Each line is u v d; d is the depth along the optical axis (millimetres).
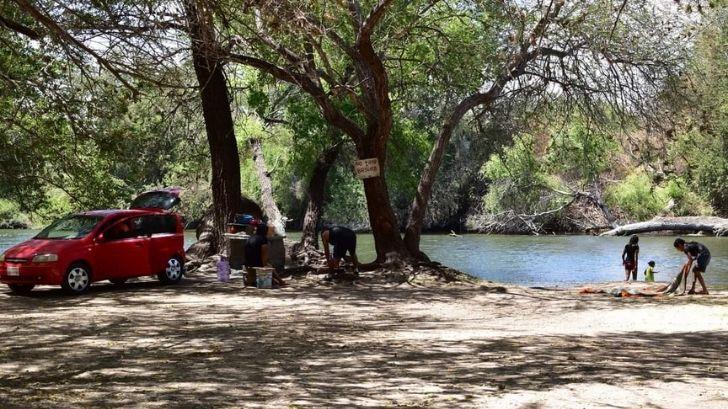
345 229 22797
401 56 27297
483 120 31719
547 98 28000
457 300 19531
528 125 30188
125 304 17766
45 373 9805
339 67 28125
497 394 8219
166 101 27406
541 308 18188
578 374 9414
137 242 20688
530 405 7695
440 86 28062
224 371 9805
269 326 14625
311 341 12688
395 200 63438
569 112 27562
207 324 14812
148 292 20000
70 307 17188
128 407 7723
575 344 12273
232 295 19703
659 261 37406
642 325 15172
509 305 18672
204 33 13352
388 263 23938
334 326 14734
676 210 58281
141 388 8703
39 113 16688
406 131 32625
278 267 23219
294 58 22031
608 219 58312
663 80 25281
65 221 20438
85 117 17078
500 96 26906
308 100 29938
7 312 16328
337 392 8414
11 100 20281
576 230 60750
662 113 25875
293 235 52875
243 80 31453
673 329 14484
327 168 31703
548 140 49938
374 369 9898
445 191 64438
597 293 21750
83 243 19531
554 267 35406
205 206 42188
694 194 57469
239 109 32688
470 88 27609
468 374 9461
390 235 24375
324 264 24484
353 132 24234
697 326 14930
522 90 26875
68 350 11727
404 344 12305
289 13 13586
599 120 27469
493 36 25500
